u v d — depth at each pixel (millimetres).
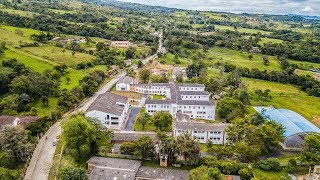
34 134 141375
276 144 147375
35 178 110875
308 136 137875
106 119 159875
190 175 107938
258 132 143125
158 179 112625
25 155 119625
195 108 181250
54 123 158125
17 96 172250
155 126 164625
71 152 123312
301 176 126500
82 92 199375
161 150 125812
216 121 179375
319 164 132750
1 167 107812
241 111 180000
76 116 137750
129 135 145000
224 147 133375
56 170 115062
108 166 116750
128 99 188625
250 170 119312
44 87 190875
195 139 134500
